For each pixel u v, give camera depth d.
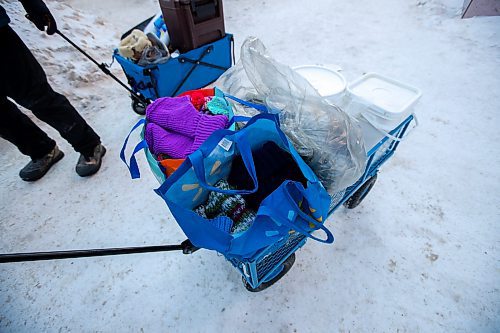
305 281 0.99
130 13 3.10
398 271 0.99
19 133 1.28
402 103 0.83
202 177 0.53
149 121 0.86
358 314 0.91
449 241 1.05
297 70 0.93
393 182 1.27
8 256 0.53
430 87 1.75
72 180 1.42
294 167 0.75
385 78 0.93
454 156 1.35
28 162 1.53
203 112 0.85
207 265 1.06
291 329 0.89
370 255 1.04
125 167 1.46
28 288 1.04
